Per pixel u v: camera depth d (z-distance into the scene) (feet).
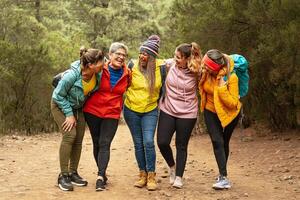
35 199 22.47
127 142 54.39
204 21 47.98
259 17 42.96
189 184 26.66
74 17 142.20
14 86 61.21
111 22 142.00
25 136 57.72
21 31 82.12
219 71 24.41
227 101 24.22
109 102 24.80
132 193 24.08
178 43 56.65
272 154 37.27
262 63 44.75
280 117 49.52
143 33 142.92
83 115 25.36
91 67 23.82
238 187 25.86
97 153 25.79
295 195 23.93
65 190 24.23
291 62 39.70
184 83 24.67
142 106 24.62
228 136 25.81
